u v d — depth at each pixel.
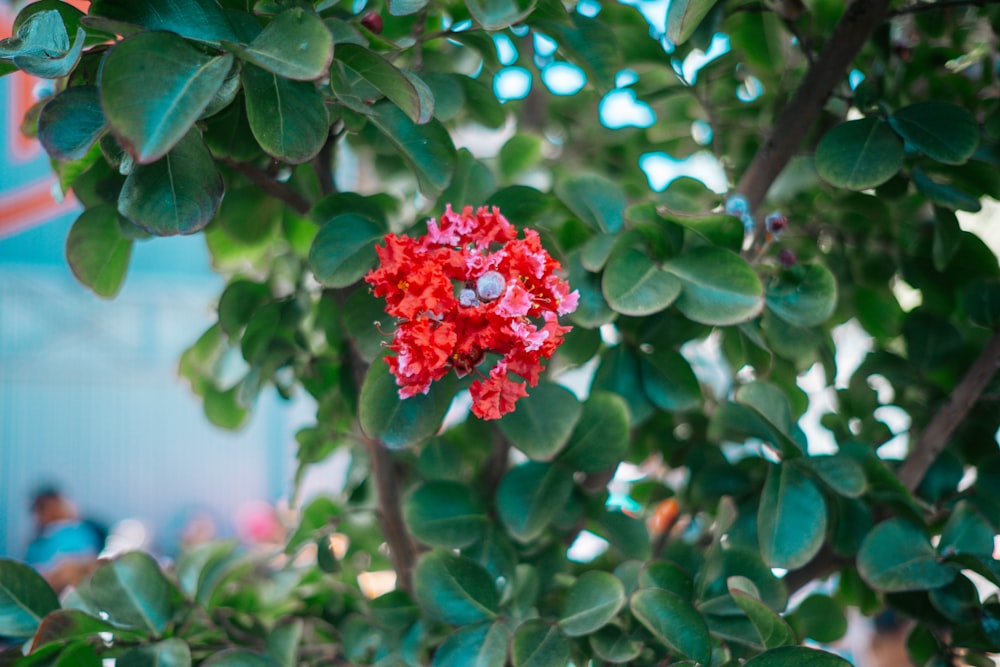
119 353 3.43
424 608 0.72
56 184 0.76
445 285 0.65
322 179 0.76
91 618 0.72
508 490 0.75
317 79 0.62
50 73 0.64
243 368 0.87
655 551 0.86
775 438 0.74
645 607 0.70
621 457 0.75
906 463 0.79
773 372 0.84
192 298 3.50
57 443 3.37
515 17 0.69
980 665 0.78
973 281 0.81
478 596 0.73
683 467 0.86
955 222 0.78
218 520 3.49
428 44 0.81
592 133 0.96
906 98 0.83
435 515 0.76
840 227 0.86
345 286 0.71
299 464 0.83
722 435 0.83
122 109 0.60
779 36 0.84
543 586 0.76
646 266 0.72
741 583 0.70
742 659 0.73
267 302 0.82
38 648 0.71
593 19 0.77
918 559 0.74
